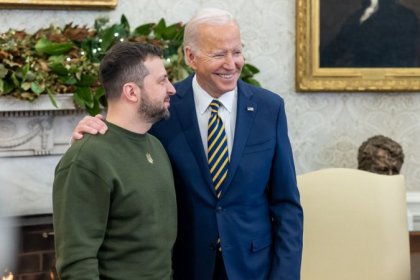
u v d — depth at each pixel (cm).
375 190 321
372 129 418
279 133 237
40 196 368
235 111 236
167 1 399
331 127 418
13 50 330
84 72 343
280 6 410
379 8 407
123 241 204
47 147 363
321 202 323
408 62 413
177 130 234
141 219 205
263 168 232
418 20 411
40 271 380
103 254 205
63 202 198
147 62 211
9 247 373
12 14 378
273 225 241
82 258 195
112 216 204
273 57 412
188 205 232
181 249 238
